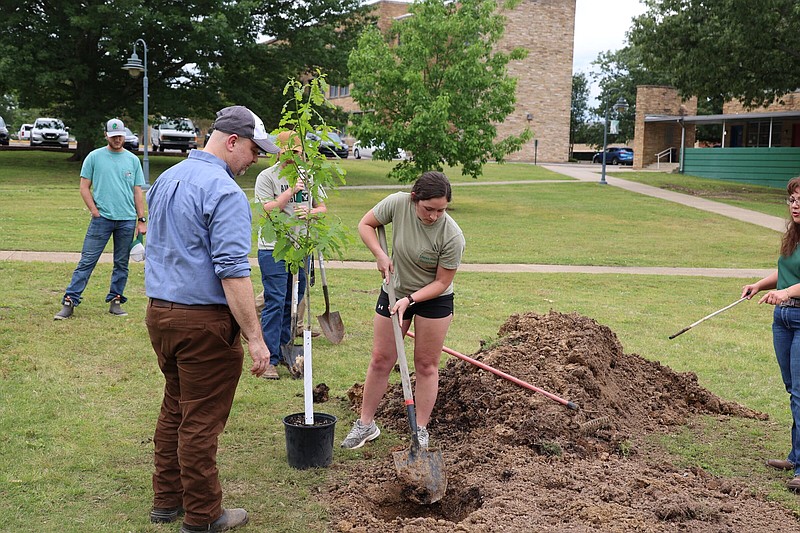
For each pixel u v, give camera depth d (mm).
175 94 32844
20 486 4137
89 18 29734
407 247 4656
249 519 3879
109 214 8031
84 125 31672
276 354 6496
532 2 51375
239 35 31312
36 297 8961
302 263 4691
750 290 5309
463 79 23953
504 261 14758
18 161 32469
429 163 24203
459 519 4164
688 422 5645
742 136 41406
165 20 30016
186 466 3645
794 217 4672
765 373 7133
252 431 5145
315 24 34250
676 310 10336
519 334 6359
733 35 28000
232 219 3529
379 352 4883
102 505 3988
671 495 4094
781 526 3928
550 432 4871
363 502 4148
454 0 25578
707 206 26609
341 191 28844
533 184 33781
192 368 3613
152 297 3635
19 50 29641
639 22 31234
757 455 5055
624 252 16797
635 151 46812
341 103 56875
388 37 26234
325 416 4754
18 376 6023
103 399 5621
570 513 3854
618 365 6246
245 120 3762
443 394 5660
